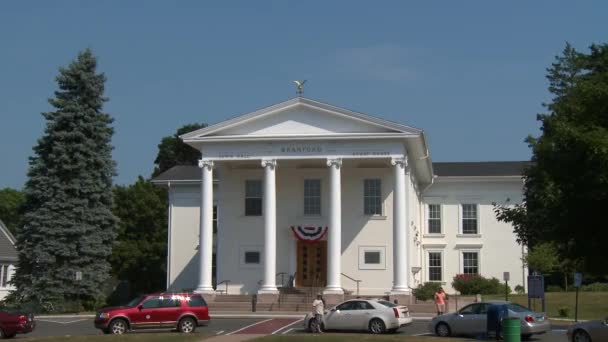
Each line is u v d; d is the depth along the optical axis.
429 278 66.69
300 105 50.69
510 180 66.38
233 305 48.75
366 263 52.16
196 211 65.44
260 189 54.25
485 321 32.03
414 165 58.62
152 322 34.69
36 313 49.50
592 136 16.08
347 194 53.09
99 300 53.16
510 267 65.69
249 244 53.59
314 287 51.47
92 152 53.38
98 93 54.31
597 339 28.28
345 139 49.72
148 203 78.38
